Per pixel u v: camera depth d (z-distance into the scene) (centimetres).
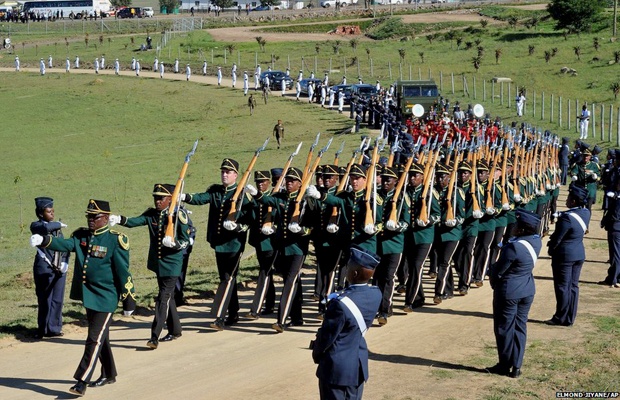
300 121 5466
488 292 1625
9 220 3147
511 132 2717
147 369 1131
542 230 2222
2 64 8862
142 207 3259
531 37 8250
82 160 4712
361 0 12988
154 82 7400
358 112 4888
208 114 5959
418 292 1481
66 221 2950
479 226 1656
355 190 1362
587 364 1118
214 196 1344
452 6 10900
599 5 8206
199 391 1033
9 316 1441
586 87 6284
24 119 6141
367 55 8281
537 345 1214
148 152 4844
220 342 1270
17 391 1041
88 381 1023
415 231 1423
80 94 6919
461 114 4394
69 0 12800
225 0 12688
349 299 799
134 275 1869
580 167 2392
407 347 1223
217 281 1741
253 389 1035
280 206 1343
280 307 1325
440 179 1483
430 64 7588
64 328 1359
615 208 1627
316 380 1066
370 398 991
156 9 14025
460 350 1202
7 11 12888
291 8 13112
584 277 1722
